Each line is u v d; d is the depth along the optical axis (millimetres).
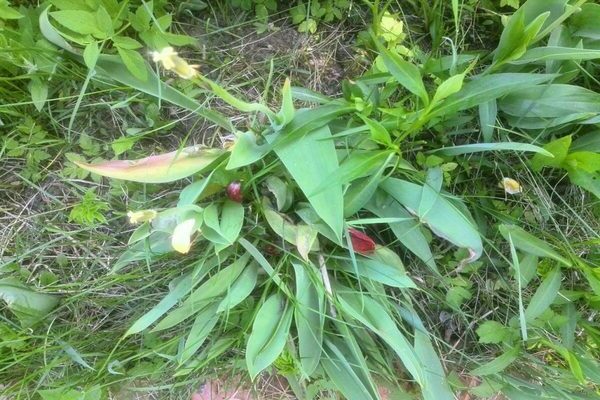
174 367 806
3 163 804
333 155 650
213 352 745
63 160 809
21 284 768
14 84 765
